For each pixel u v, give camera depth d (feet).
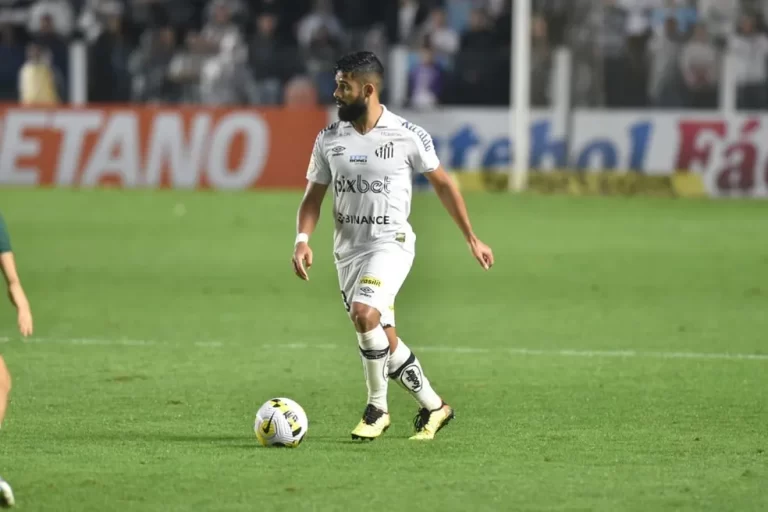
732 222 230.27
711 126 267.59
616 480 72.13
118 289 159.22
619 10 284.82
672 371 110.22
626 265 180.86
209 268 177.37
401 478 72.02
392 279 80.43
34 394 98.32
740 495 69.10
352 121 80.53
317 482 70.95
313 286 163.12
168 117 273.33
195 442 81.66
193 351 119.34
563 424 88.63
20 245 197.67
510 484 70.95
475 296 154.81
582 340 126.11
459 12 315.99
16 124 275.39
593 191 271.49
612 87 282.97
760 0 284.41
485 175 274.57
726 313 142.61
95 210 239.91
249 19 316.40
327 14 308.60
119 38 299.58
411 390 82.38
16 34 323.16
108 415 90.89
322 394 99.91
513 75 276.21
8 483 70.18
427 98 287.48
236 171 273.75
